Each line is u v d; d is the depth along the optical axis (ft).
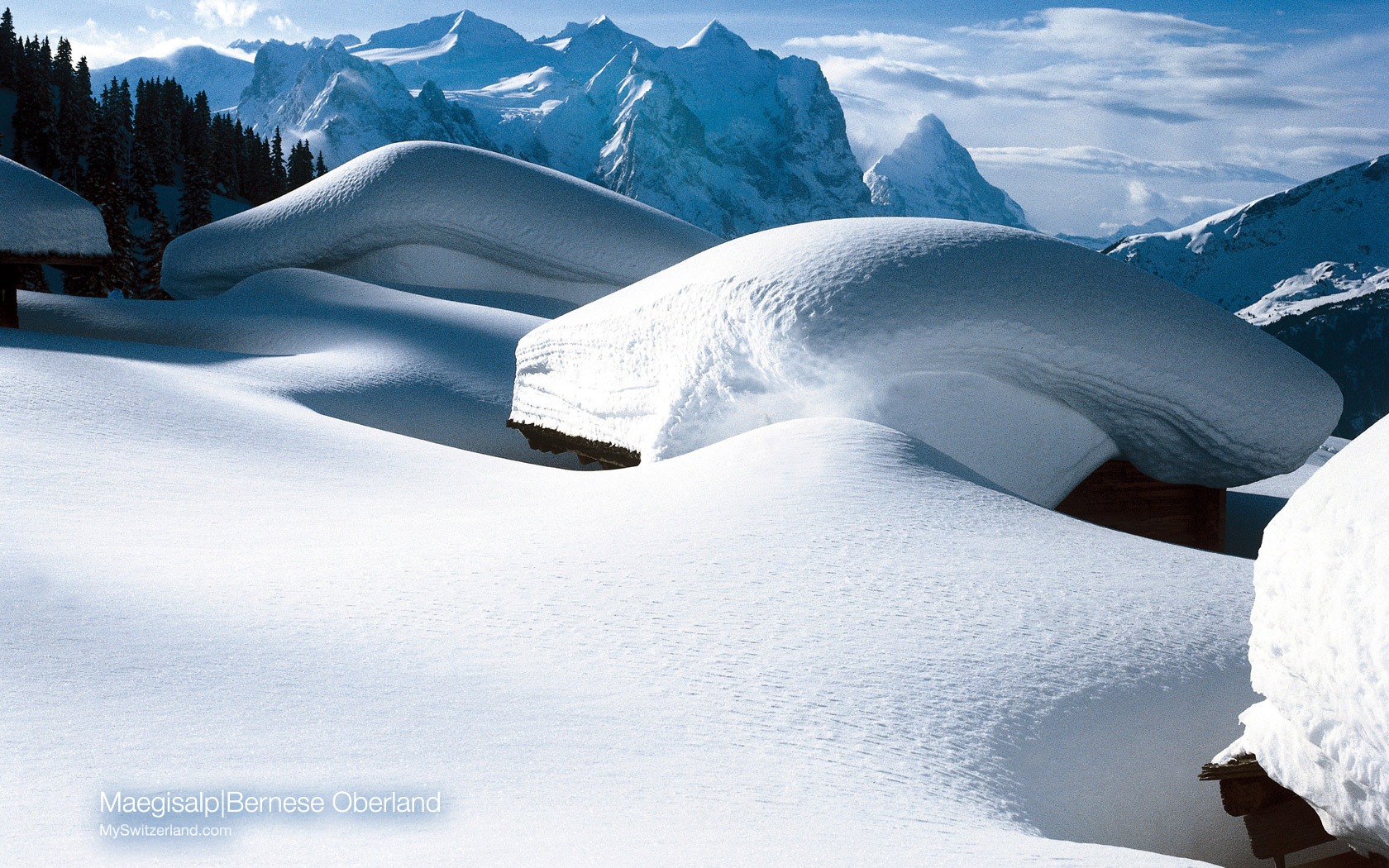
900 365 33.91
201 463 30.42
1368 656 10.60
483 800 10.43
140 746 11.07
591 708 13.62
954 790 13.01
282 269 89.25
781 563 20.43
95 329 74.95
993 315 34.60
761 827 10.53
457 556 20.75
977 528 23.45
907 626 17.62
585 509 25.49
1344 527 11.16
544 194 92.99
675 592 18.78
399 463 35.22
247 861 8.64
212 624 15.57
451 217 90.27
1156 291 38.42
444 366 64.34
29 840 8.80
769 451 28.55
